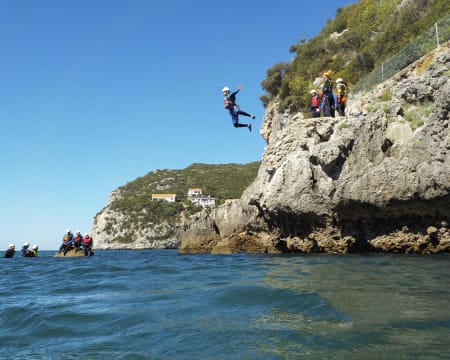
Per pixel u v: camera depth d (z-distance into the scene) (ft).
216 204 447.01
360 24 129.29
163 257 84.02
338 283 26.89
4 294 34.37
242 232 82.28
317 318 17.84
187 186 521.24
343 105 67.15
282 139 73.31
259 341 15.39
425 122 50.29
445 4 87.86
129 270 49.42
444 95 46.98
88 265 63.21
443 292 23.04
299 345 14.62
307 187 61.16
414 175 50.14
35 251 112.47
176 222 405.39
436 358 12.66
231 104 48.01
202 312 20.67
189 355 14.60
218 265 48.73
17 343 18.15
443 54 53.26
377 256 50.75
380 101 65.82
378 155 55.42
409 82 55.88
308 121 71.05
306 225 65.10
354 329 15.89
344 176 57.31
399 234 55.62
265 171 73.56
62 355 15.87
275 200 65.00
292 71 136.98
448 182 46.68
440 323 16.38
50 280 43.73
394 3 121.80
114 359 14.84
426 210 51.37
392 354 13.16
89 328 19.77
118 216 412.16
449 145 46.62
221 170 574.97
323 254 59.93
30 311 24.41
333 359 13.10
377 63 101.96
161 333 17.56
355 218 58.65
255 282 29.19
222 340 15.90
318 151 60.64
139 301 25.08
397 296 21.94
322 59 127.34
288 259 52.19
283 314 19.03
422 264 38.19
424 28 91.61
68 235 103.60
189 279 34.53
